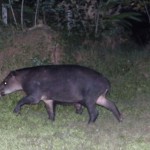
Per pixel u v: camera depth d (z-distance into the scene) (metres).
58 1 18.53
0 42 16.31
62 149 10.84
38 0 17.97
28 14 18.48
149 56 18.05
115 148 10.98
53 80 13.17
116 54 17.73
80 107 14.02
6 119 13.32
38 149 10.80
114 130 12.64
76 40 17.38
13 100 14.80
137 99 15.99
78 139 11.62
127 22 18.78
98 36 18.00
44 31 16.84
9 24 17.34
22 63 15.95
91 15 18.53
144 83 16.91
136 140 11.68
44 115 14.10
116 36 18.55
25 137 11.77
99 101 13.38
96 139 11.73
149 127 13.00
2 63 15.88
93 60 17.12
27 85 13.28
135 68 17.41
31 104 13.87
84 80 13.13
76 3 18.48
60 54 16.61
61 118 13.73
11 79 13.44
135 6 19.38
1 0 18.28
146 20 19.95
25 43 16.41
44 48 16.42
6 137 11.71
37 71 13.33
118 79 16.86
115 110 13.36
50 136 11.88
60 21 18.42
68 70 13.27
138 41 19.70
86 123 13.27
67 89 13.16
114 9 19.09
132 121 13.57
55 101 13.46
